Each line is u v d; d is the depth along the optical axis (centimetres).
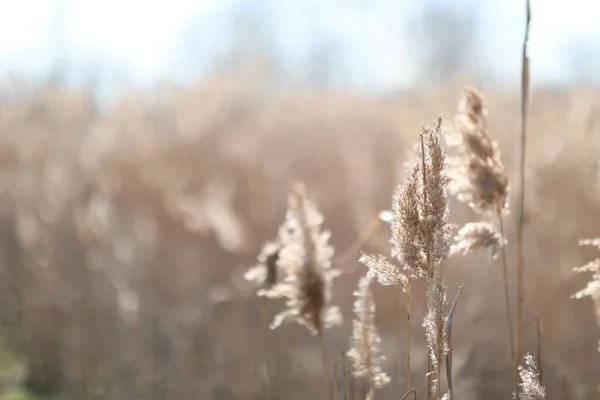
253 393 476
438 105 626
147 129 692
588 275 422
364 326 186
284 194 622
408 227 153
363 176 564
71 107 771
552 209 459
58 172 661
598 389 311
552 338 384
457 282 458
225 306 521
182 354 503
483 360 423
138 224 609
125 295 535
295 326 498
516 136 514
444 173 151
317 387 456
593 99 525
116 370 539
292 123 664
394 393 387
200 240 588
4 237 688
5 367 571
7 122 757
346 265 514
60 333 586
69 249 618
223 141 668
